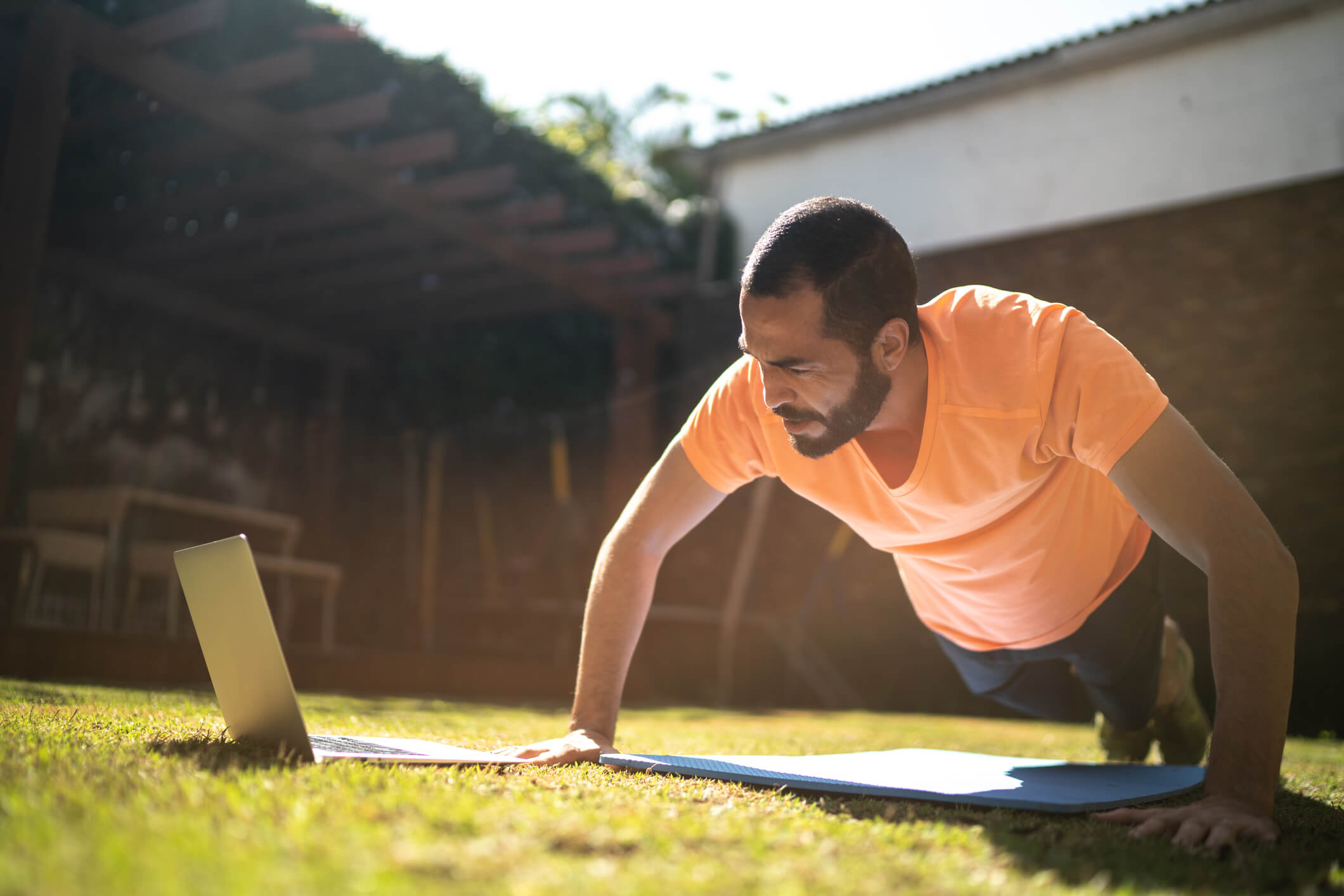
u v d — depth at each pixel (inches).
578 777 52.1
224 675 50.3
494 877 26.5
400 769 47.1
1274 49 354.3
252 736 50.1
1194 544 53.2
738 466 72.4
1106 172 377.7
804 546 346.6
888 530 70.9
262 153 240.4
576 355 387.9
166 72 217.2
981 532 69.5
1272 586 50.6
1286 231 294.0
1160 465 54.3
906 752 84.0
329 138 250.2
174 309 311.6
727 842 34.6
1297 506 279.4
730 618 301.7
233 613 49.8
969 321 62.4
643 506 72.7
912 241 406.9
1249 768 48.5
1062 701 94.7
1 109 209.6
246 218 286.7
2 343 184.1
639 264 323.0
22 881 23.5
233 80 226.8
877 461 65.8
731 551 358.0
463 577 352.2
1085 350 58.4
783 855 33.4
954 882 30.8
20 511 262.2
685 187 455.8
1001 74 388.8
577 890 25.7
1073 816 49.6
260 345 340.2
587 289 324.2
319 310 336.5
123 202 273.3
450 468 358.0
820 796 52.4
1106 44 370.9
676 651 358.6
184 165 249.6
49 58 194.7
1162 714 96.0
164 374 308.0
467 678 217.6
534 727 105.7
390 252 312.8
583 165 376.2
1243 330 294.8
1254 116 354.9
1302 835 48.7
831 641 334.0
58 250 280.1
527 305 335.3
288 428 346.0
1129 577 76.3
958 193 402.6
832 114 414.6
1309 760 118.5
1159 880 34.6
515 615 331.9
